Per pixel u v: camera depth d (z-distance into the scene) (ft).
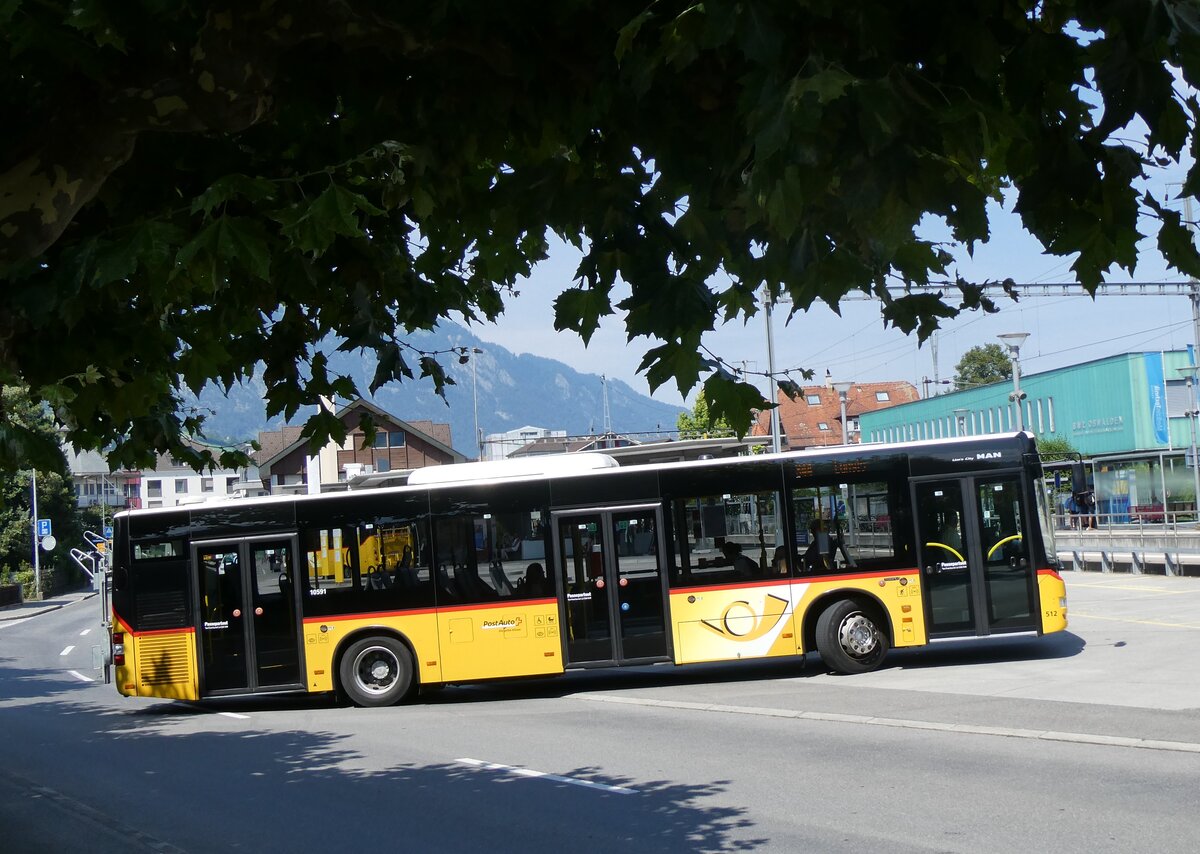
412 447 299.38
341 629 61.72
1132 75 8.98
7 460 18.10
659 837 29.19
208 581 62.39
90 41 12.42
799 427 331.77
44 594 257.55
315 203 13.17
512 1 12.41
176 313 20.12
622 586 60.90
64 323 15.96
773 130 8.52
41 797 41.55
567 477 61.57
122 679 62.23
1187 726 39.47
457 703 61.82
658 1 10.53
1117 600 92.73
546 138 14.43
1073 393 172.14
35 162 12.89
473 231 15.88
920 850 26.18
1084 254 10.39
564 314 13.96
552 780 37.70
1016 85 9.70
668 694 58.95
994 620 59.36
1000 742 38.86
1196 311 125.70
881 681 56.59
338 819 34.14
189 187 15.46
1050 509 60.08
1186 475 149.79
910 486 60.18
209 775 44.01
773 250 9.70
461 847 29.60
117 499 388.78
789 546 60.39
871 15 8.84
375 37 13.07
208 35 12.59
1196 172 9.25
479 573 61.57
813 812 30.58
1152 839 25.96
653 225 13.60
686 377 13.43
